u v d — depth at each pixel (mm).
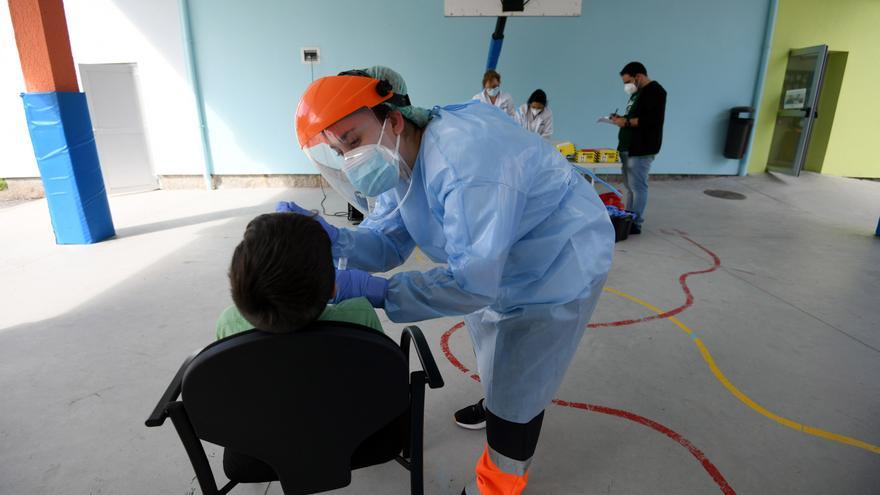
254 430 909
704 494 1572
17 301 2986
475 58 6113
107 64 5590
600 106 6328
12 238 4250
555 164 1082
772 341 2523
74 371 2252
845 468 1679
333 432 950
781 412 1969
